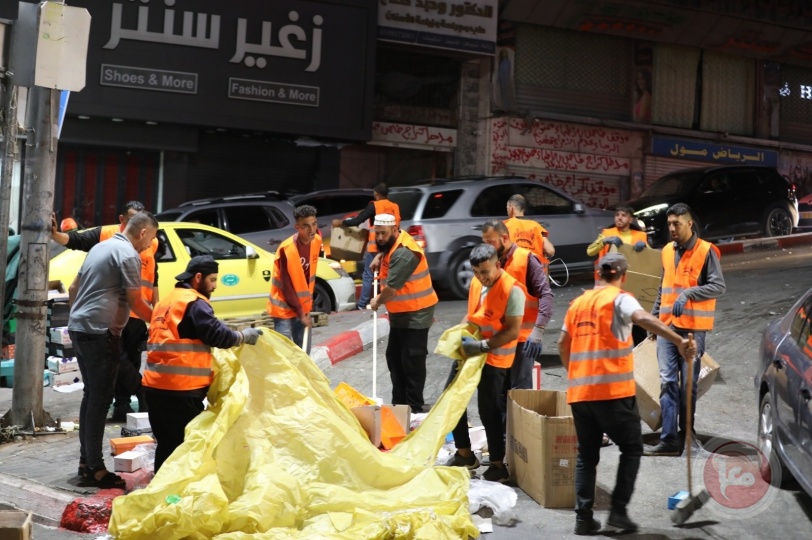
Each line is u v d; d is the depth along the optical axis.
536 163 25.80
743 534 5.70
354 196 16.48
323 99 21.77
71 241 8.22
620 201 27.05
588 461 5.73
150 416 6.10
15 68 8.05
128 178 20.94
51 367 10.32
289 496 5.61
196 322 5.90
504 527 5.86
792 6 28.47
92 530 5.97
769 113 29.64
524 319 7.41
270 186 22.50
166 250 11.93
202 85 20.64
